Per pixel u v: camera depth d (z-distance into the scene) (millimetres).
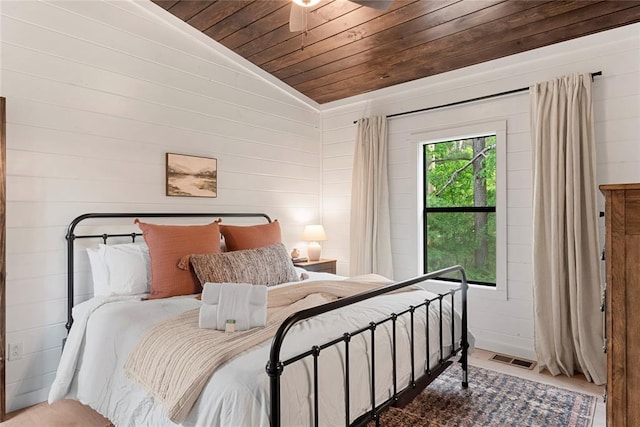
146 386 1622
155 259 2479
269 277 2727
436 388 2586
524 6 2543
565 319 2781
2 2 2342
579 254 2701
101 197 2758
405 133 3863
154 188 3055
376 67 3564
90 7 2715
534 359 3092
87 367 2029
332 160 4445
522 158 3150
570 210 2752
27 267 2422
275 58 3607
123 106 2881
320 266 3953
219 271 2504
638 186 1207
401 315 2068
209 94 3438
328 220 4473
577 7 2514
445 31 2912
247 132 3752
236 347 1528
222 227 3090
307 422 1418
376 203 3914
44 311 2486
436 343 2291
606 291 1306
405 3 2637
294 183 4223
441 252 3727
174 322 1851
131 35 2930
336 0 2678
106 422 2209
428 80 3670
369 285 2533
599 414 2238
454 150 3666
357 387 1664
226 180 3570
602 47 2781
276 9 2908
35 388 2441
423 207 3822
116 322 1994
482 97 3336
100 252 2537
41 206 2482
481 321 3373
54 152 2539
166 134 3137
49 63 2523
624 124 2699
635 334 1223
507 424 2135
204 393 1390
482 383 2662
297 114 4262
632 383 1228
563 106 2828
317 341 1605
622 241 1245
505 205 3227
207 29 3279
